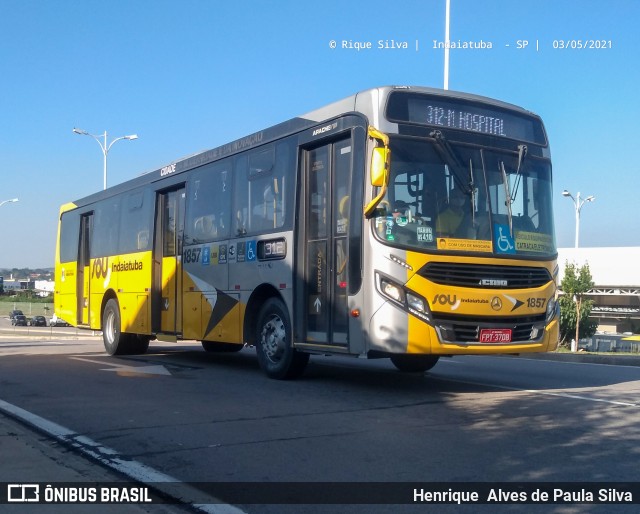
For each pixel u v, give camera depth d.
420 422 7.78
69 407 8.83
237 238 11.70
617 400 9.15
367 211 8.82
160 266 14.31
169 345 20.22
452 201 9.09
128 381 11.15
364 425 7.64
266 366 11.15
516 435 7.16
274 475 5.89
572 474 5.85
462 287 8.89
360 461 6.26
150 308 14.34
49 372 12.42
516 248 9.38
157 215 14.50
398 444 6.82
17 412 8.49
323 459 6.34
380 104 8.98
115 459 6.38
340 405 8.83
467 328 8.90
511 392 9.85
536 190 9.88
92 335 38.31
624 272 51.47
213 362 14.23
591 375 12.05
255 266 11.17
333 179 9.75
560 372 12.48
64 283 19.34
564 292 40.00
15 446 6.90
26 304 88.31
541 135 10.21
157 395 9.71
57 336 35.34
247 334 11.40
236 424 7.75
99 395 9.74
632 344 39.22
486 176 9.39
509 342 9.13
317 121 10.00
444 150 9.18
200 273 12.77
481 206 9.24
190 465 6.19
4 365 13.64
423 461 6.25
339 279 9.48
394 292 8.65
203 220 12.82
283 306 10.65
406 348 8.59
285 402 9.07
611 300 56.69
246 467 6.12
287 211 10.48
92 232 17.72
